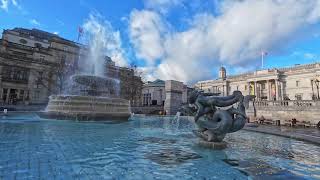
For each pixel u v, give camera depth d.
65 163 5.53
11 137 8.82
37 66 57.69
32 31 72.62
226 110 8.59
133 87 64.56
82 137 9.55
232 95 8.86
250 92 92.62
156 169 5.39
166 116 34.53
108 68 63.56
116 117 18.56
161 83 77.81
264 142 10.05
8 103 47.00
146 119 25.55
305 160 6.64
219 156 6.92
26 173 4.67
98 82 21.86
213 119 8.59
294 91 82.69
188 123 21.05
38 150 6.72
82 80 21.36
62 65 57.53
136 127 15.42
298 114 26.25
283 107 27.77
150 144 8.84
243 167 5.71
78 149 7.16
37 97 57.03
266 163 6.18
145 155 6.84
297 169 5.66
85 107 17.22
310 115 25.20
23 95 55.59
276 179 4.84
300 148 8.66
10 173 4.62
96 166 5.43
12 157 5.83
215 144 8.17
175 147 8.31
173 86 39.94
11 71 54.59
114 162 5.87
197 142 9.44
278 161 6.46
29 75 56.69
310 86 78.75
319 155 7.36
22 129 11.38
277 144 9.55
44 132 10.55
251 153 7.49
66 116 16.67
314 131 17.00
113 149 7.50
